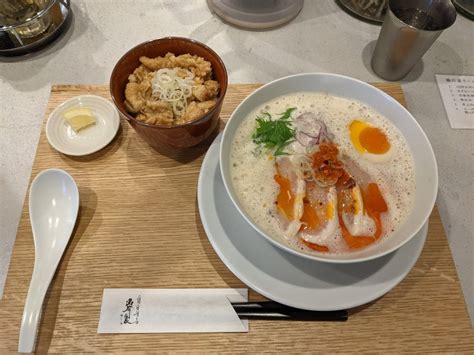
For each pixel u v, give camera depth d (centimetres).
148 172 39
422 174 34
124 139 41
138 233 36
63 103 42
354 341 32
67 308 33
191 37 53
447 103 49
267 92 38
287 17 55
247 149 36
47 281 33
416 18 47
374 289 31
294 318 32
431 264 35
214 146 37
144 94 38
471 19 57
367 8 55
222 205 35
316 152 36
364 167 36
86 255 35
